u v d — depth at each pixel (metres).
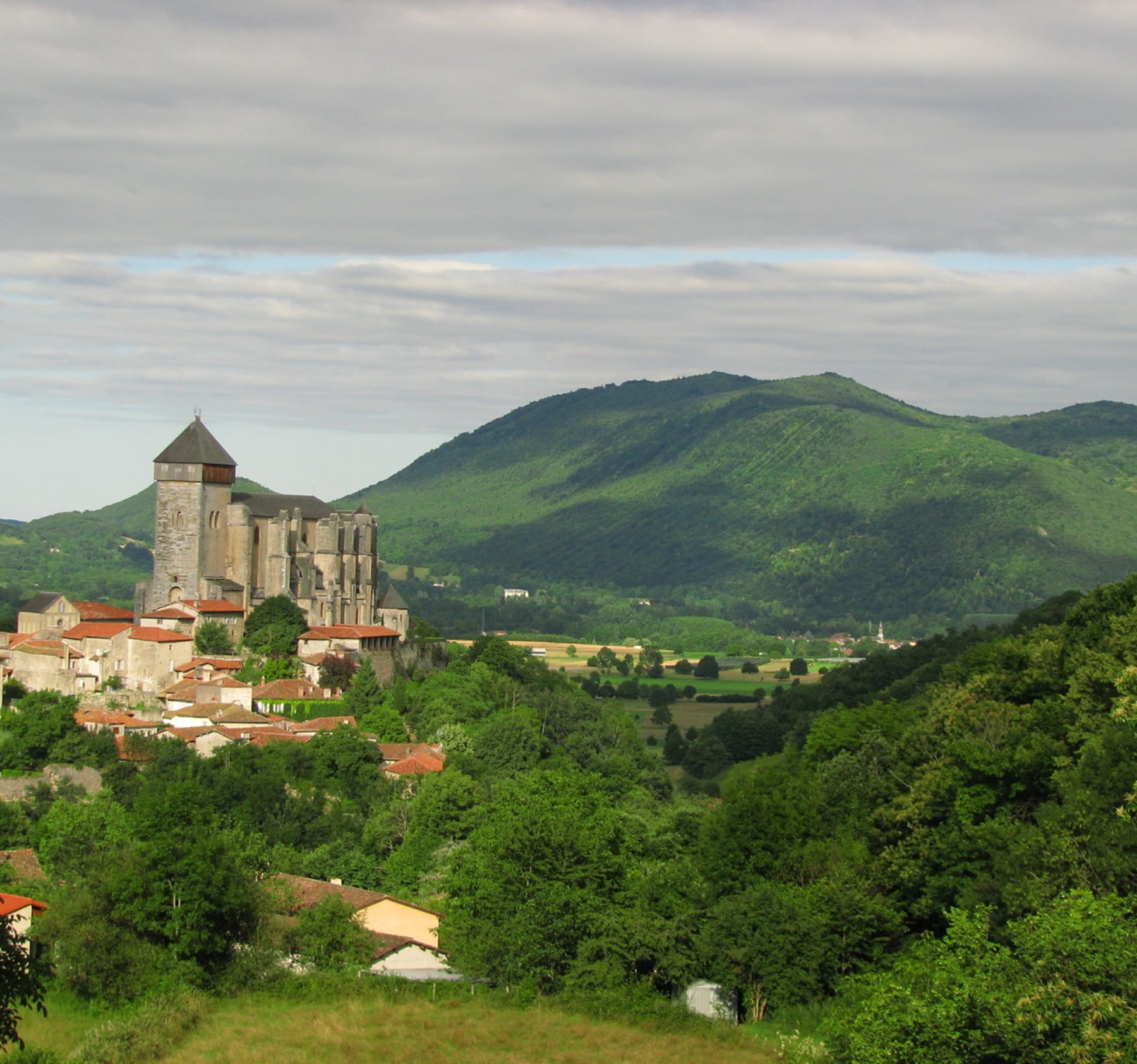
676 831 140.75
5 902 104.81
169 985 95.00
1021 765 96.50
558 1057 86.75
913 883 99.94
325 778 172.25
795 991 95.31
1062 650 117.56
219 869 99.31
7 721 184.62
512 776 182.62
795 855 109.06
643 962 99.00
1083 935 66.06
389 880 142.12
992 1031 65.81
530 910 100.19
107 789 160.25
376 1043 88.75
